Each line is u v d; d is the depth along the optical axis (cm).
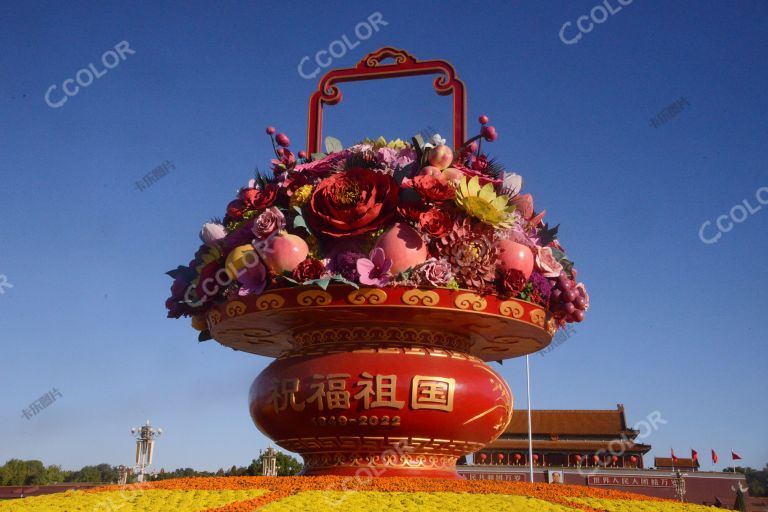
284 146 1405
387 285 1148
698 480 7281
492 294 1198
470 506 996
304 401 1198
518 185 1359
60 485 2134
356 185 1220
